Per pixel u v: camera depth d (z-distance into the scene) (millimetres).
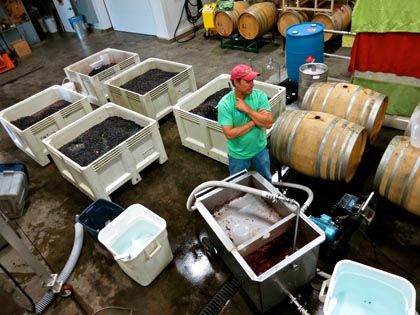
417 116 2627
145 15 7410
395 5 2941
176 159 3834
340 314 1927
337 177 2658
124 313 2402
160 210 3199
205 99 4055
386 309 1917
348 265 1914
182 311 2355
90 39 8352
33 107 4422
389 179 2314
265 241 2193
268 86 3682
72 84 4820
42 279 2412
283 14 5480
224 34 6172
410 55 3141
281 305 2287
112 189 3266
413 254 2463
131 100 4262
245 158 2584
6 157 4352
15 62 7438
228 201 2598
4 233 2039
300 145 2723
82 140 3609
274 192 2328
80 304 2500
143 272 2420
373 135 3053
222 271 2561
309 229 2107
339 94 3014
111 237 2533
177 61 6199
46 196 3586
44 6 9336
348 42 5523
